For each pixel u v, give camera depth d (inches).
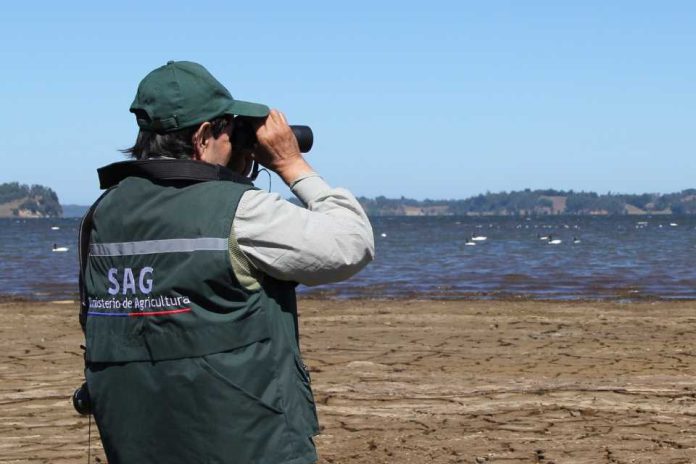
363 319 547.5
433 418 268.1
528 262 1414.9
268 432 88.3
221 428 87.3
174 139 95.1
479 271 1177.4
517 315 572.1
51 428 259.8
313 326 510.6
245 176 100.7
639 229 4490.7
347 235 92.0
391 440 242.5
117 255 92.3
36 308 649.0
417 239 2886.3
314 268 90.1
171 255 89.4
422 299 745.0
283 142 98.0
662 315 571.5
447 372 349.1
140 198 92.3
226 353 88.1
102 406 93.1
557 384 321.1
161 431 89.4
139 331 90.0
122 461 92.2
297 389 91.6
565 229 4544.8
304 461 89.7
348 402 291.1
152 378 89.4
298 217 90.4
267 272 90.0
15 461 225.3
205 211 89.7
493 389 312.2
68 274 1152.8
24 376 345.1
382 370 354.0
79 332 491.5
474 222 7288.4
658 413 273.4
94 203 97.7
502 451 231.5
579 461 221.9
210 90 95.0
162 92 93.7
